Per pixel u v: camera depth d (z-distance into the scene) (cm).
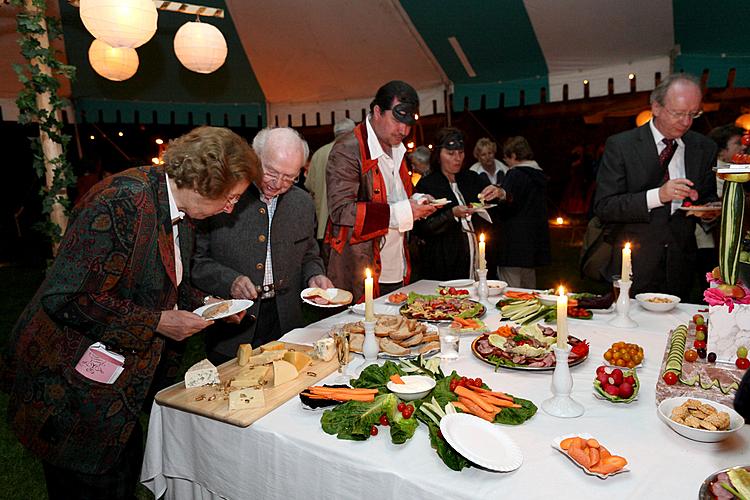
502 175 470
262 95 690
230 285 204
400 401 136
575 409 136
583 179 1230
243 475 137
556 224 1159
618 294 212
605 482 107
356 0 528
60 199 386
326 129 1112
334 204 257
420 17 533
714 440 118
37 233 913
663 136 273
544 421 133
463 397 134
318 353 174
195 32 392
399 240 287
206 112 679
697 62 492
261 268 219
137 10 321
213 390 154
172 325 144
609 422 132
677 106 253
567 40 520
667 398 137
